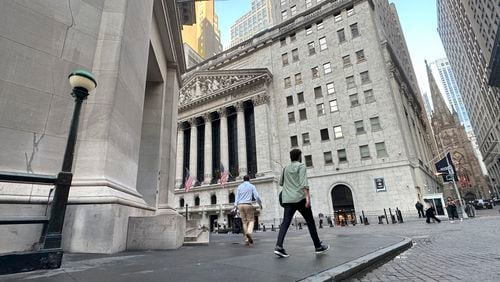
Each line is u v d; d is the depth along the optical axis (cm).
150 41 1110
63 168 389
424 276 354
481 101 7888
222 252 552
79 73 409
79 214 536
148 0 995
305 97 3894
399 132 3080
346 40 3772
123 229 591
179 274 316
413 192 2836
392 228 1633
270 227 3359
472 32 6919
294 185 495
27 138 552
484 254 502
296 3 4744
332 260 412
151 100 1346
